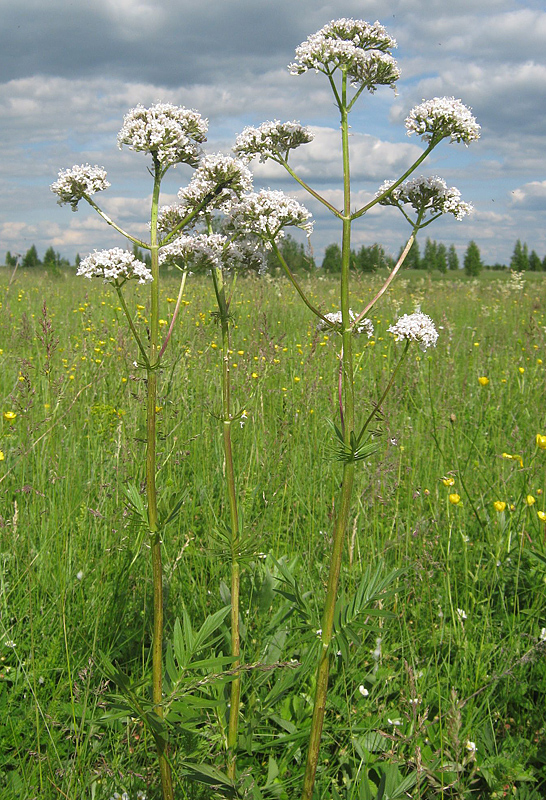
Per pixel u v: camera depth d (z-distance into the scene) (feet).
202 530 13.87
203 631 7.34
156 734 7.00
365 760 8.48
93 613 10.45
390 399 17.87
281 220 8.16
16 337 22.34
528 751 8.61
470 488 14.80
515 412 20.06
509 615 11.35
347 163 7.48
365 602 7.55
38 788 7.67
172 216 8.69
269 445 15.52
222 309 8.31
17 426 15.21
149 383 7.09
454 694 7.07
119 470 14.16
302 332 27.73
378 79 8.41
